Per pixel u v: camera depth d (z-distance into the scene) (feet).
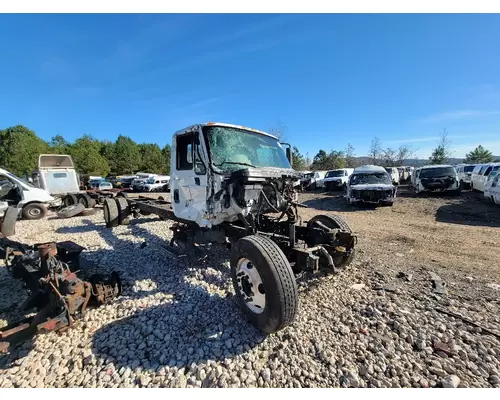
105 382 6.93
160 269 14.20
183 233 14.78
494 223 26.48
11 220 20.83
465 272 13.44
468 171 63.52
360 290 11.48
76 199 34.58
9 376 7.16
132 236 21.33
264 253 8.27
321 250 10.49
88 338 8.63
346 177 65.82
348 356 7.63
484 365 7.18
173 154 14.47
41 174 39.19
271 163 13.67
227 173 11.38
